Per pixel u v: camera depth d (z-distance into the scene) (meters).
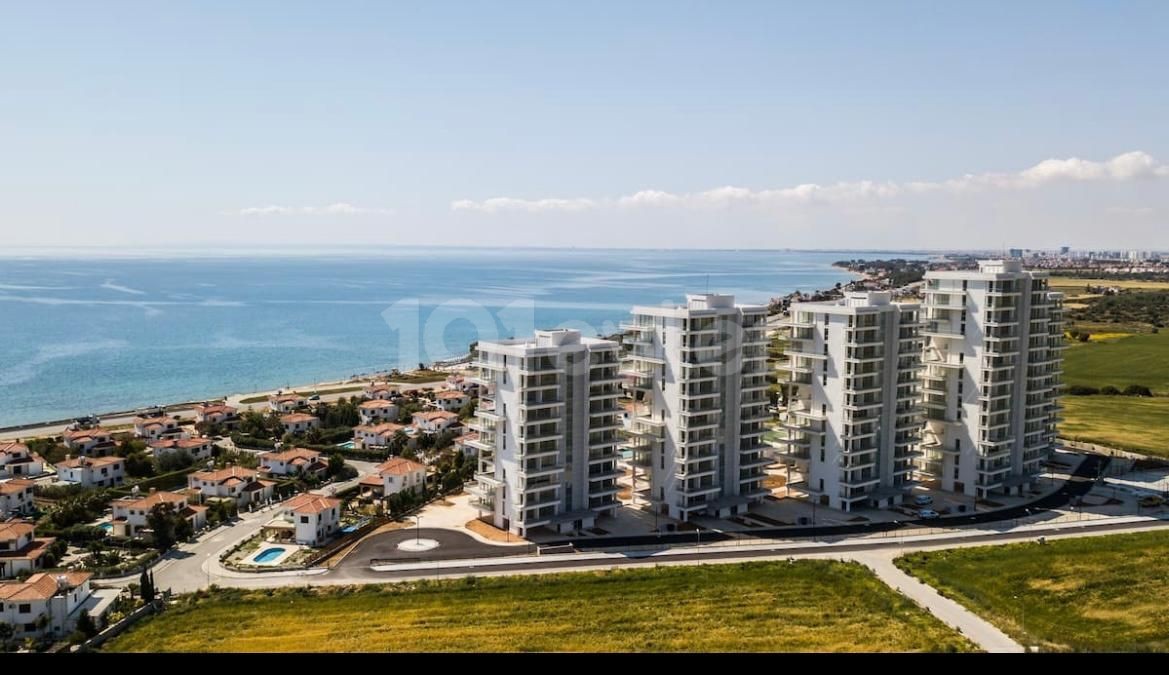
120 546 142.25
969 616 115.62
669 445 157.62
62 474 180.25
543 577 127.38
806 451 171.00
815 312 167.62
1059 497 174.75
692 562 135.38
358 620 112.69
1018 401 179.25
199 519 153.38
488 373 151.88
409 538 145.50
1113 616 117.25
